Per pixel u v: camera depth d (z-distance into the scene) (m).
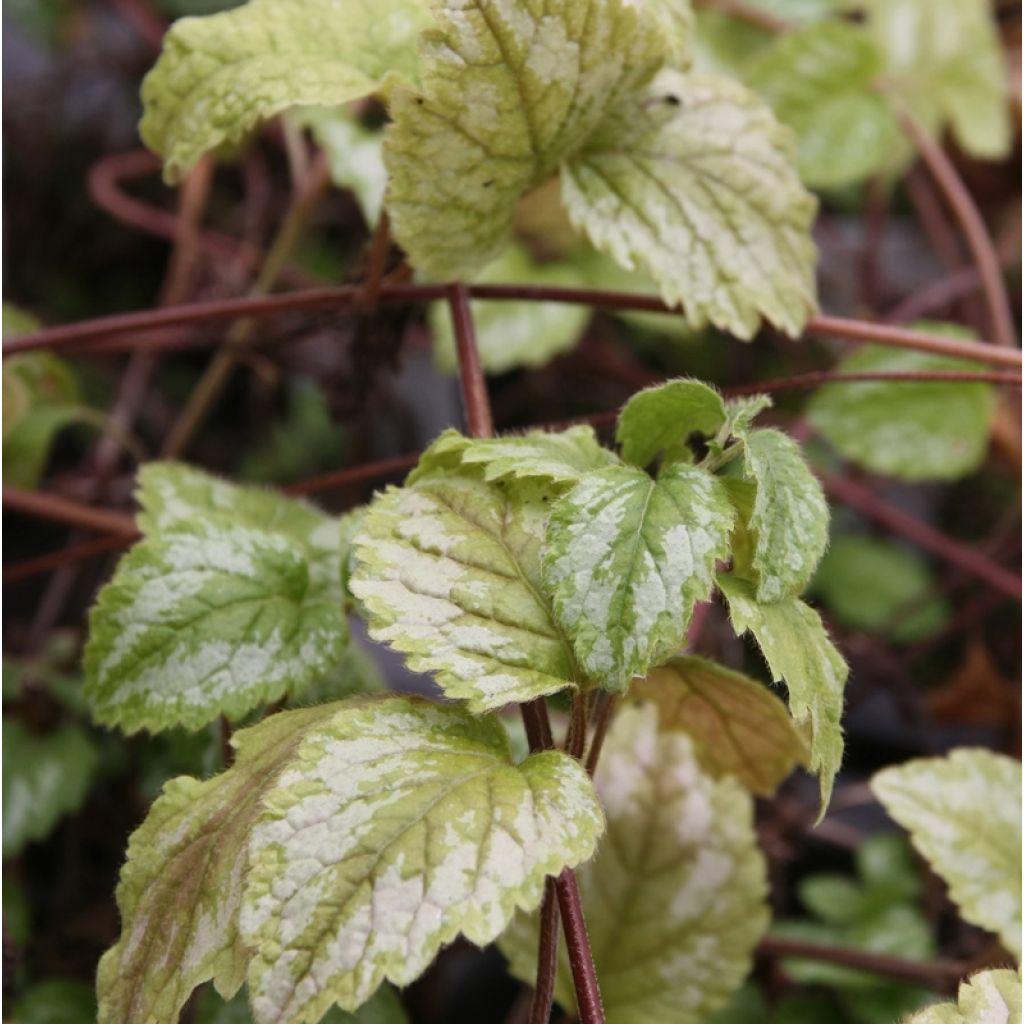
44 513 0.48
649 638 0.36
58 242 0.80
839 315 0.79
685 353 0.77
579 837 0.35
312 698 0.41
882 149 0.56
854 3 0.66
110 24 0.84
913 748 0.65
